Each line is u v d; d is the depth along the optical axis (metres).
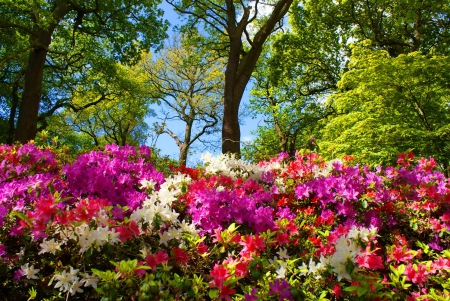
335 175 3.64
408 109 9.46
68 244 2.31
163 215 2.34
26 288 2.37
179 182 2.95
